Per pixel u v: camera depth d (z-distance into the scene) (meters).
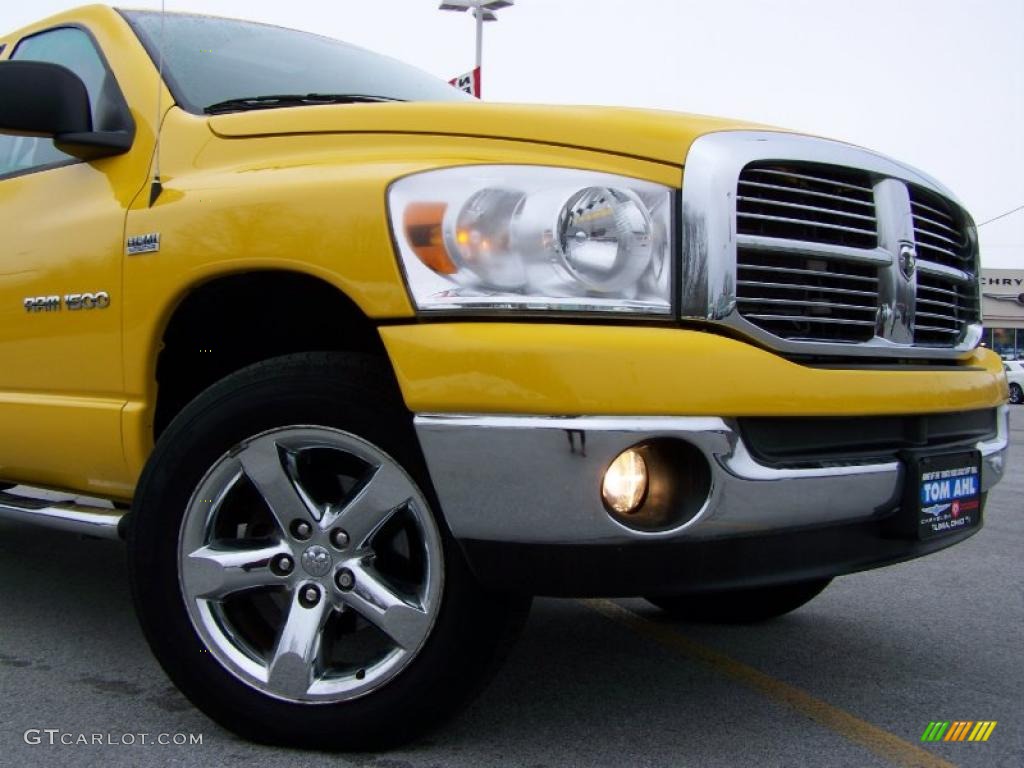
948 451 2.67
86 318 2.94
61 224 3.07
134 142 3.03
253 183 2.55
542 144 2.41
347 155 2.55
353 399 2.35
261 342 2.94
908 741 2.60
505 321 2.17
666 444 2.16
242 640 2.52
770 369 2.25
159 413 2.88
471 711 2.73
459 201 2.24
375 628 2.54
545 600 4.07
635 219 2.26
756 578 2.26
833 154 2.59
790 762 2.45
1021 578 4.52
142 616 2.55
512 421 2.10
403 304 2.22
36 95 2.91
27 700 2.80
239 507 2.59
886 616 3.86
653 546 2.15
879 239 2.65
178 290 2.64
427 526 2.30
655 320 2.25
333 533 2.40
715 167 2.32
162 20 3.21
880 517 2.48
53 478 3.28
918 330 2.79
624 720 2.69
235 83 3.25
